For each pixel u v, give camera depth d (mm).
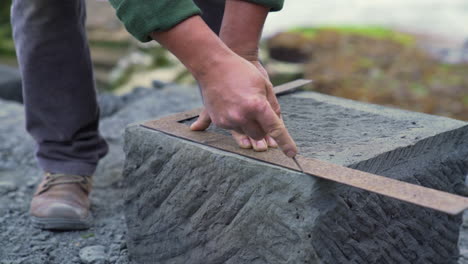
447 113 4363
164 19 1328
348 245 1487
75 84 2123
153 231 1823
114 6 1380
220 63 1341
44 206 2176
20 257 2029
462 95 4664
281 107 2000
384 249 1577
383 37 6492
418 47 6043
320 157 1512
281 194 1446
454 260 1793
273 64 5266
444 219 1721
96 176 2730
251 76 1335
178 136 1713
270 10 1599
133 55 5871
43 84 2109
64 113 2148
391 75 5266
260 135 1389
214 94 1354
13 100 4605
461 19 7152
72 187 2201
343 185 1465
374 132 1713
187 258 1729
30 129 2217
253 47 1609
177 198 1717
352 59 5754
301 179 1403
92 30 6406
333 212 1436
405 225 1619
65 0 1986
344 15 7645
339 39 6465
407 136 1659
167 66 5688
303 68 5539
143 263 1889
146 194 1818
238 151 1560
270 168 1458
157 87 4035
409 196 1285
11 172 2842
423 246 1685
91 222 2246
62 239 2154
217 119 1381
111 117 3396
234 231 1573
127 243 1932
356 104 2021
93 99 2195
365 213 1515
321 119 1859
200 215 1657
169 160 1718
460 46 6004
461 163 1765
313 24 7219
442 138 1702
